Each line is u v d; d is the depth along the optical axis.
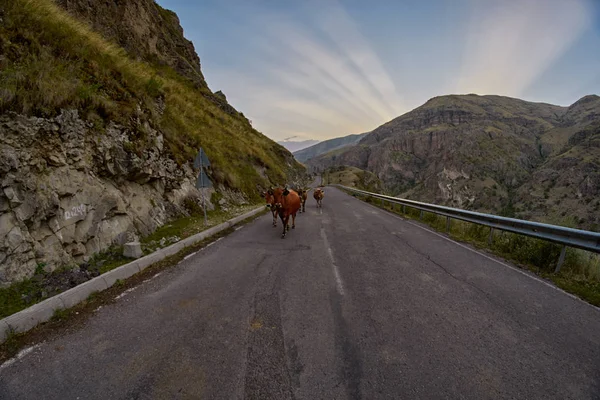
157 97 13.20
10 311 3.83
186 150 13.44
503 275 5.71
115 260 6.09
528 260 6.54
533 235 6.54
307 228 10.87
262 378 2.82
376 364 3.03
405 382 2.76
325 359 3.10
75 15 14.65
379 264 6.41
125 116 8.51
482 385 2.73
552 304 4.45
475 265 6.34
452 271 5.94
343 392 2.63
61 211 5.62
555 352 3.26
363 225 11.55
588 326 3.82
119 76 9.64
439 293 4.84
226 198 15.52
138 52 21.00
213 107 28.14
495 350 3.29
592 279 5.43
